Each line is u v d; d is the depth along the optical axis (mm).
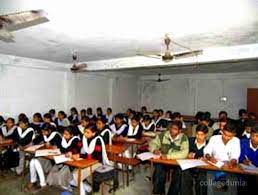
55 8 2551
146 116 6441
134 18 2844
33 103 6316
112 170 3574
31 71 6250
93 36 3666
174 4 2430
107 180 3455
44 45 4402
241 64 6637
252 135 3031
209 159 3072
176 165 3217
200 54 4645
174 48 4578
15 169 4613
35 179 3914
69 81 7305
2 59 5402
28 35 3650
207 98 9664
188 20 2887
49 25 3107
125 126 5488
